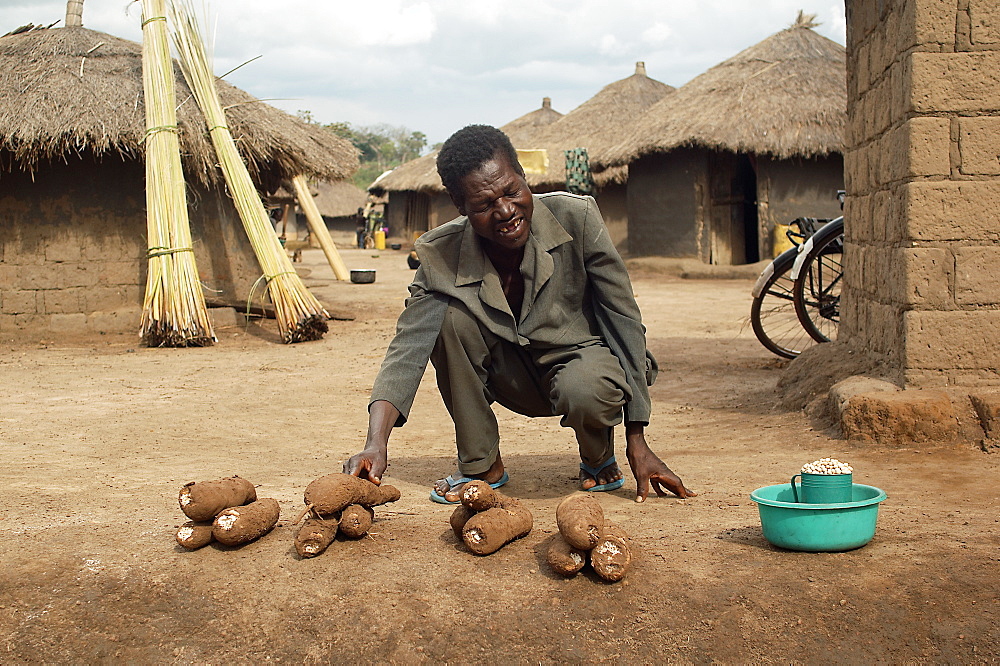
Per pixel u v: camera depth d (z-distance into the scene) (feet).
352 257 101.30
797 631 7.57
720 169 63.67
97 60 34.12
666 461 13.87
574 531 8.25
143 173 34.96
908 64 14.34
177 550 9.45
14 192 33.04
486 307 10.56
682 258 63.31
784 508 8.71
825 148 57.06
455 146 9.62
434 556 9.15
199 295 31.01
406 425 17.97
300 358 27.96
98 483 12.59
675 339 29.84
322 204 149.07
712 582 8.24
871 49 16.79
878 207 16.24
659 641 7.61
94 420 18.28
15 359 27.89
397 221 128.16
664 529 9.76
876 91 16.39
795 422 16.10
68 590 8.77
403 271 74.90
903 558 8.54
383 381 10.18
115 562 9.19
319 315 31.99
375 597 8.34
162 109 31.86
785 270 24.12
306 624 8.13
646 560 8.76
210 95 33.86
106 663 8.06
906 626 7.54
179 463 14.19
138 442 16.03
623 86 92.99
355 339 32.14
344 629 8.03
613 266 10.52
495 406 20.21
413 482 12.89
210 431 17.21
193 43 34.04
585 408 10.46
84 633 8.32
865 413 14.11
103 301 34.42
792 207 59.06
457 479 11.56
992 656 7.20
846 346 18.16
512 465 13.87
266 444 16.03
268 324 35.78
